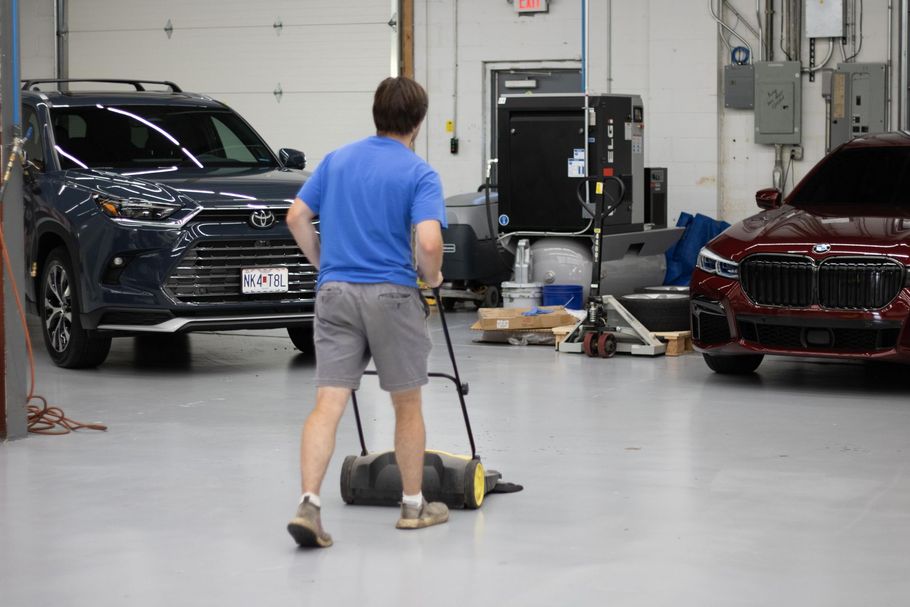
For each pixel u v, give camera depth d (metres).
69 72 17.72
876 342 7.77
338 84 16.45
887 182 8.91
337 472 5.80
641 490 5.39
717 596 3.95
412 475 4.76
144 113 9.94
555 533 4.70
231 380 8.69
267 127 16.81
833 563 4.30
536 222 11.95
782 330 8.09
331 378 4.57
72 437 6.66
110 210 8.54
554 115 11.80
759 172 14.66
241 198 8.66
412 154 4.61
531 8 15.41
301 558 4.40
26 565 4.35
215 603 3.92
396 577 4.17
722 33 14.66
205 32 17.00
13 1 6.59
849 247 7.78
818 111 14.37
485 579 4.14
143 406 7.62
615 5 15.05
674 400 7.81
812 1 14.20
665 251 13.15
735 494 5.32
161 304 8.41
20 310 6.62
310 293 8.85
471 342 11.03
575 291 11.37
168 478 5.68
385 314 4.52
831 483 5.52
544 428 6.86
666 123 14.92
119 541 4.64
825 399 7.84
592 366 9.45
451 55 15.87
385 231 4.54
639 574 4.18
